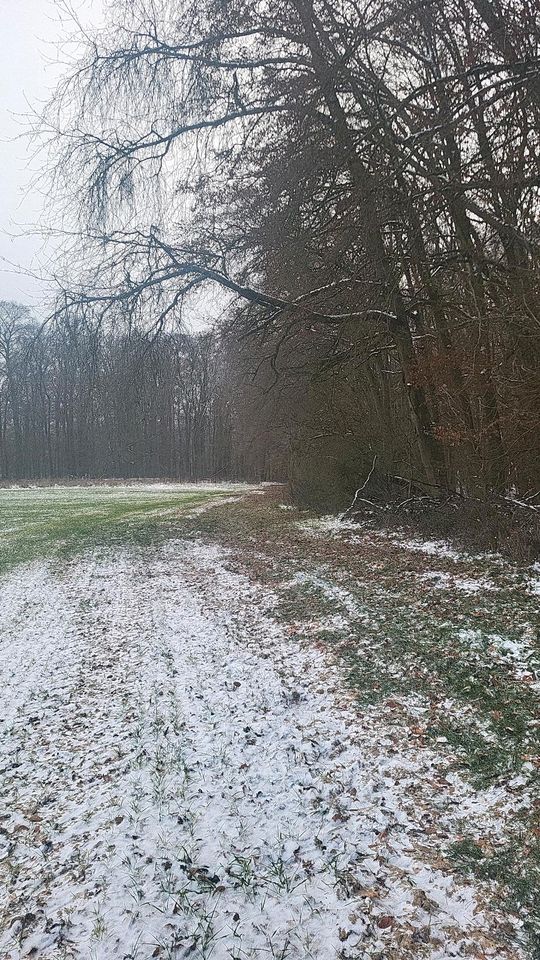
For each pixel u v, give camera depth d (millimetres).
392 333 13469
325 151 9383
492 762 4430
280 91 9953
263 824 3941
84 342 10070
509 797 3998
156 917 3209
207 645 7711
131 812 4184
